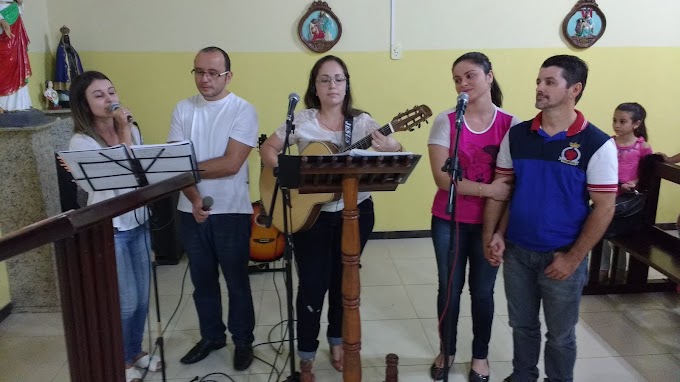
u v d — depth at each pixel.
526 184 1.80
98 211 1.26
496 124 1.98
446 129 2.01
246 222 2.30
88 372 1.33
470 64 1.93
